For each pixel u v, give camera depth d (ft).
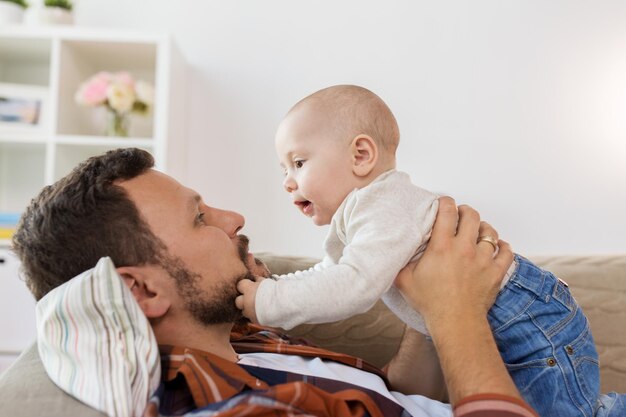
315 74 9.18
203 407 2.49
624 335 4.75
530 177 9.07
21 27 7.86
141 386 2.62
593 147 9.05
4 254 7.29
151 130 9.21
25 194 9.11
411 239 2.97
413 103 9.11
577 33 9.08
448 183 9.09
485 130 9.09
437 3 9.12
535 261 5.26
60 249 3.01
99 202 3.02
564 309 3.28
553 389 3.18
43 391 2.73
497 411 2.49
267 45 9.20
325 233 9.12
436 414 3.47
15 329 7.27
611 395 3.44
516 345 3.25
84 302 2.67
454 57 9.11
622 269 5.02
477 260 3.16
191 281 3.14
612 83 9.04
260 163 9.18
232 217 3.61
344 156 3.34
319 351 3.69
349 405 2.79
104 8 9.16
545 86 9.08
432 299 3.02
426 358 4.10
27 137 7.79
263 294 2.99
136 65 9.06
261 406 2.36
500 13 9.10
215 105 9.19
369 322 4.86
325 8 9.18
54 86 7.82
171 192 3.27
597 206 9.04
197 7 9.19
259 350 3.72
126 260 3.03
